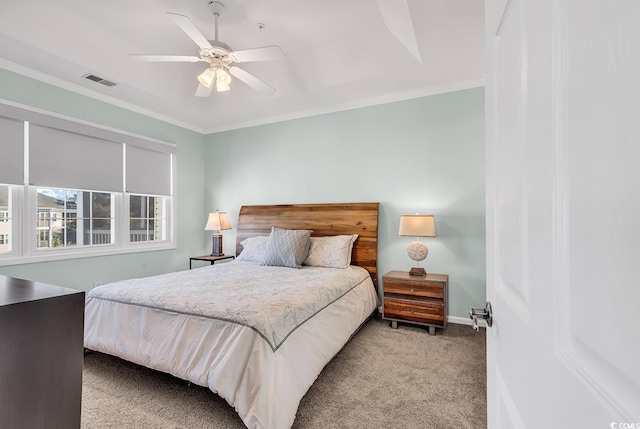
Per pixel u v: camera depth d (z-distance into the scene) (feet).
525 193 1.78
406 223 10.29
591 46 1.10
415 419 5.66
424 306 9.87
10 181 9.14
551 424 1.40
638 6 0.87
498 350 2.37
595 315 1.09
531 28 1.67
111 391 6.50
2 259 9.02
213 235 14.60
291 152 13.82
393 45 9.49
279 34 9.78
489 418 2.67
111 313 7.14
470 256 10.66
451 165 10.98
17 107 9.14
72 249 10.69
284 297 6.79
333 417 5.70
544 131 1.50
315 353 6.47
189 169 15.11
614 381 0.98
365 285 10.55
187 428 5.40
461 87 10.78
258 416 4.77
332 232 12.40
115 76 10.06
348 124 12.66
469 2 6.49
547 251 1.46
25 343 2.35
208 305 6.24
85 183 10.96
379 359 8.02
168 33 9.71
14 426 2.29
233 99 12.66
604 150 1.03
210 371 5.45
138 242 12.95
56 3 8.30
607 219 1.02
